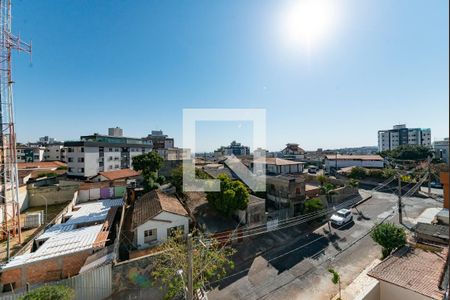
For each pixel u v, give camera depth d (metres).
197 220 16.89
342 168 41.97
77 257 12.20
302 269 13.12
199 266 10.38
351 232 17.84
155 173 26.06
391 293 8.58
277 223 18.08
